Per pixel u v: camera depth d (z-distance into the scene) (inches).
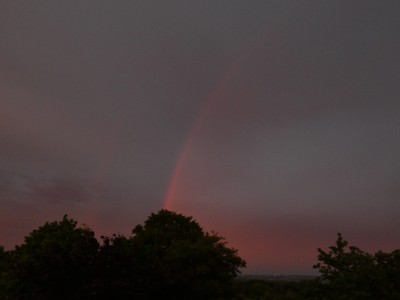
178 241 1074.1
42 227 987.3
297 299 784.9
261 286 943.0
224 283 911.0
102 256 733.9
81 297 670.5
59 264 695.1
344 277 713.6
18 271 728.3
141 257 800.3
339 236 787.4
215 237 996.6
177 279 781.9
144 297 729.6
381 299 679.7
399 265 724.7
